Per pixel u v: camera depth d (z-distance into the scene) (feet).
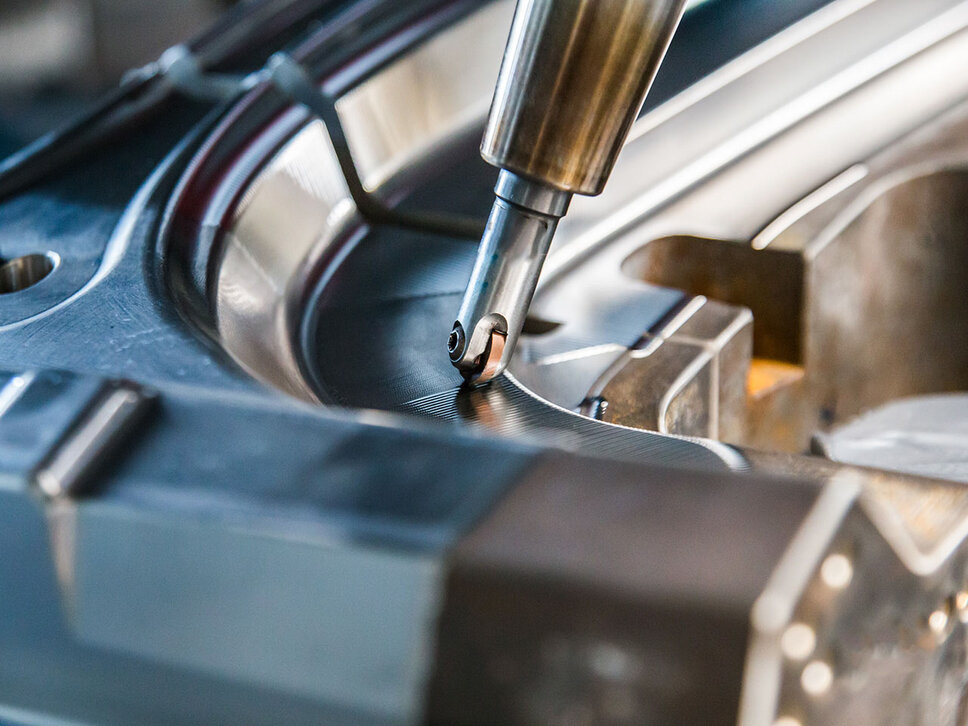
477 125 3.30
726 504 0.97
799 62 3.40
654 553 0.93
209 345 1.62
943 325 3.23
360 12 3.43
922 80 3.35
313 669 1.00
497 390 2.00
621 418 2.23
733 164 3.13
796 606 0.88
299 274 2.62
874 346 3.16
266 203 2.65
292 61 3.14
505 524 0.98
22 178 2.69
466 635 0.95
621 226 2.96
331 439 1.11
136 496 1.06
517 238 1.81
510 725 0.95
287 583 1.00
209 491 1.05
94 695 1.11
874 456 2.45
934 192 3.10
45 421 1.13
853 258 2.98
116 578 1.05
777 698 0.88
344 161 2.96
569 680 0.93
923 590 1.14
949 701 1.33
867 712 1.07
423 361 2.13
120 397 1.17
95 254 2.18
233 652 1.02
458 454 1.08
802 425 2.96
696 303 2.59
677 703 0.89
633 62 1.57
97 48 11.20
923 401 2.90
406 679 0.97
